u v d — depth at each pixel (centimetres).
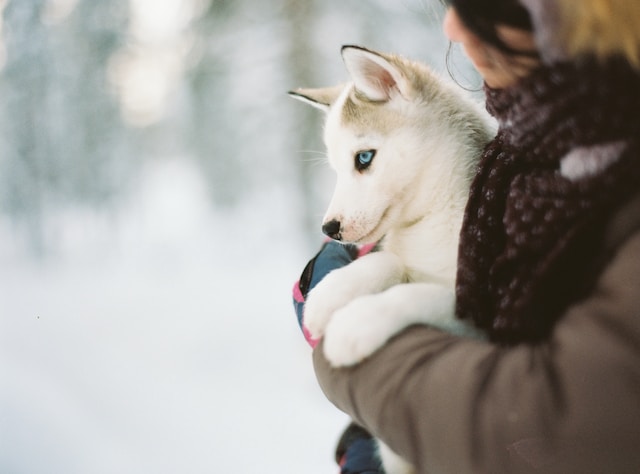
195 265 1470
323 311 104
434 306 91
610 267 66
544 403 63
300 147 831
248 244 1349
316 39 798
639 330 61
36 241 1709
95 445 507
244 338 881
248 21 875
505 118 82
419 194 140
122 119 1631
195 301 1170
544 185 75
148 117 1581
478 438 67
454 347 78
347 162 156
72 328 1024
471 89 132
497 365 71
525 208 77
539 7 70
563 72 71
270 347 830
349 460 131
